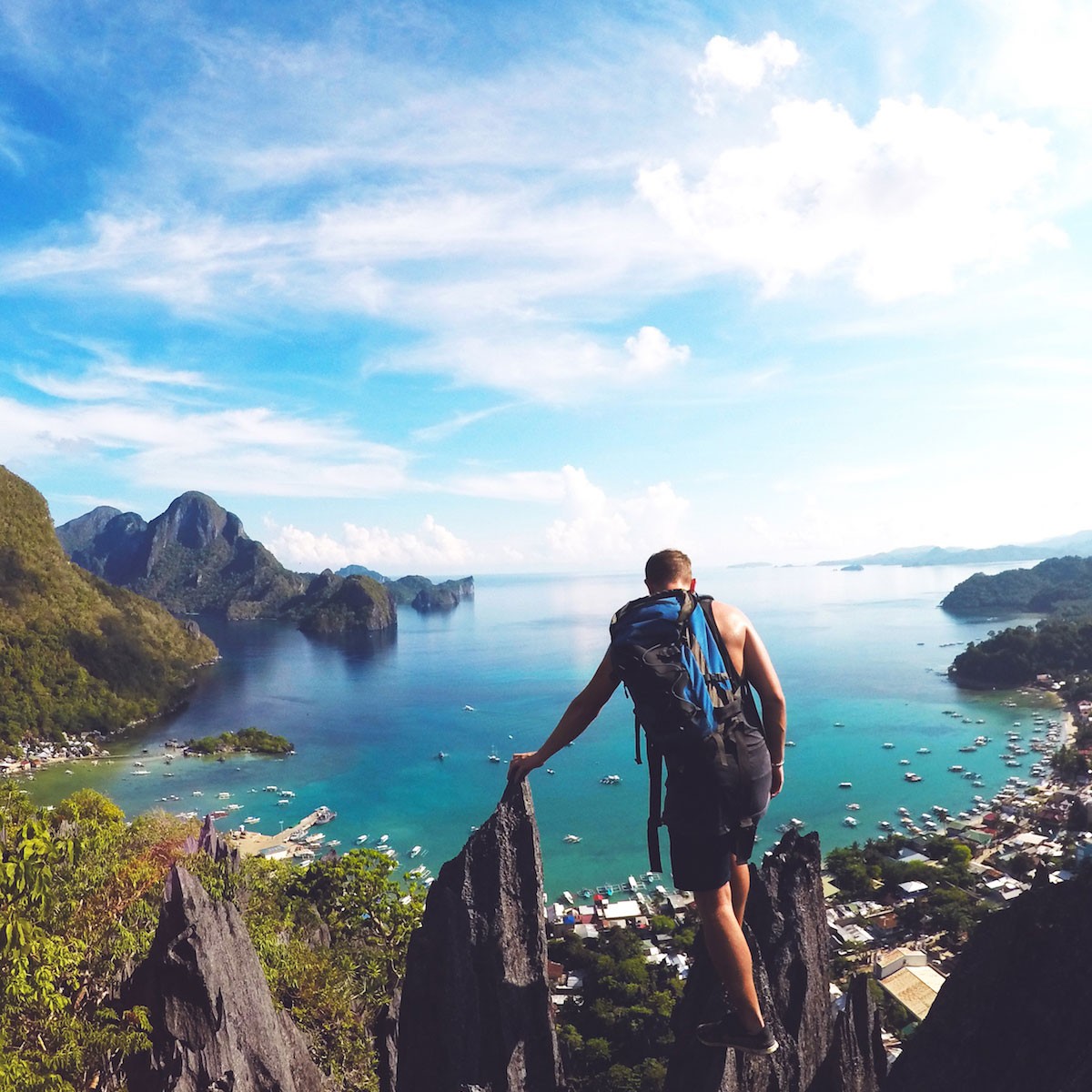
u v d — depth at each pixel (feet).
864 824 341.62
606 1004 168.76
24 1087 32.68
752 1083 23.80
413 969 22.56
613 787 411.75
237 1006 38.42
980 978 18.93
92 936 49.08
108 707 589.73
